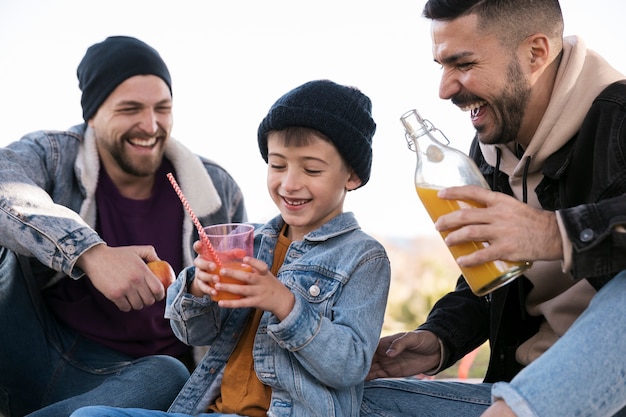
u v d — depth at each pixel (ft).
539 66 6.31
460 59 6.22
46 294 7.97
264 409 6.16
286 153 6.32
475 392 6.75
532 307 6.87
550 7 6.23
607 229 5.09
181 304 6.19
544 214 5.33
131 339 7.88
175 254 8.32
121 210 8.26
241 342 6.50
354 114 6.48
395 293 16.94
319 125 6.25
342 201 6.77
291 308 5.74
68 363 7.68
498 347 7.06
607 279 5.90
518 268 5.57
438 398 6.72
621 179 5.80
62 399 7.55
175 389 7.34
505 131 6.44
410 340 6.81
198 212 8.44
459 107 6.49
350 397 6.24
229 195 8.96
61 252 6.89
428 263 18.58
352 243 6.49
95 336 7.83
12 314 7.44
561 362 4.96
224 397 6.27
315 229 6.63
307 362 5.88
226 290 5.64
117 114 7.93
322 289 6.26
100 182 8.26
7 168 7.49
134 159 8.09
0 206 7.12
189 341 6.41
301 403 6.02
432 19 6.39
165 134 8.23
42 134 8.21
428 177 5.83
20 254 7.54
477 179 5.82
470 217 5.35
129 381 7.23
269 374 6.05
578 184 6.28
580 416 4.89
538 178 6.63
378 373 6.96
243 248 5.78
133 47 8.13
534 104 6.44
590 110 6.16
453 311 7.18
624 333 5.01
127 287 6.80
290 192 6.33
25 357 7.47
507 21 6.11
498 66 6.20
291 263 6.51
